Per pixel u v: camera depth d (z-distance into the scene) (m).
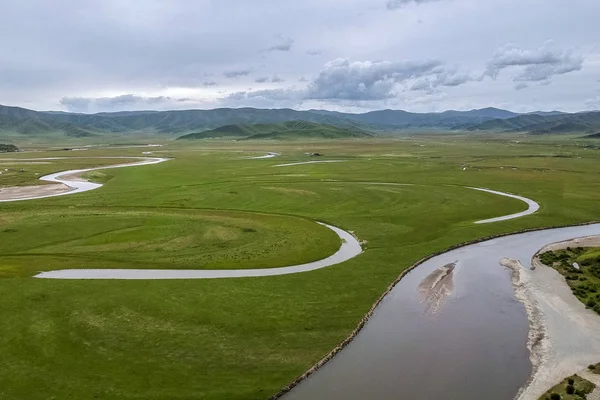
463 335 44.44
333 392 35.06
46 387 35.69
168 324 46.16
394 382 36.31
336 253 71.81
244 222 90.38
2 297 51.41
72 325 45.59
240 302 51.44
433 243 75.62
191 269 63.53
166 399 34.31
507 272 63.03
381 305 51.88
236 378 36.97
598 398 33.94
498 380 36.50
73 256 68.88
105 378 36.94
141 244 75.19
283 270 63.72
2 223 87.69
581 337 43.84
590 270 62.44
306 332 44.69
